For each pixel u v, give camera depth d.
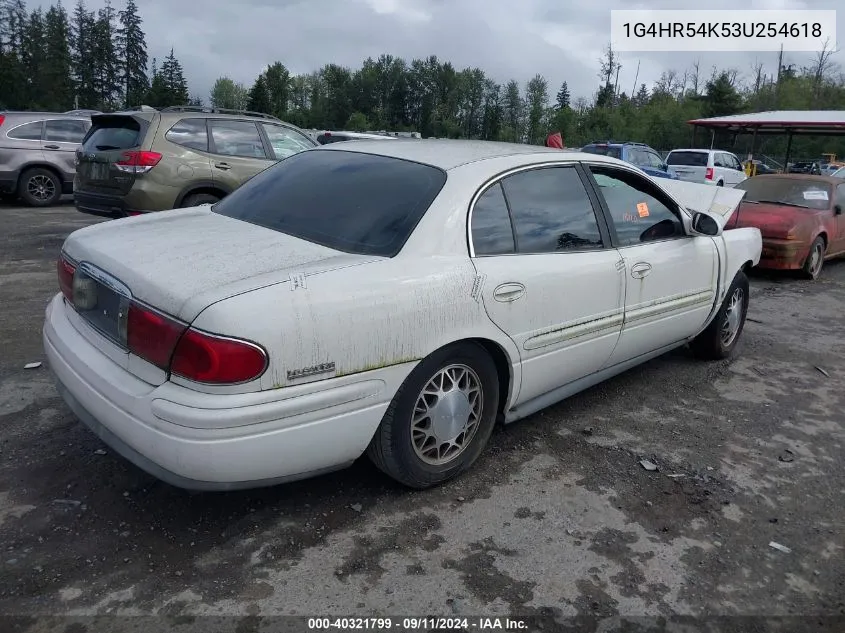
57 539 2.83
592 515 3.21
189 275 2.69
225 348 2.44
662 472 3.65
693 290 4.67
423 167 3.44
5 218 11.47
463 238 3.20
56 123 13.28
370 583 2.67
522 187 3.57
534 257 3.48
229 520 3.01
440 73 92.88
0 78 75.19
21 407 3.98
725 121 21.95
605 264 3.86
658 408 4.50
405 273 2.92
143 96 89.75
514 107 87.75
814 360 5.67
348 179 3.53
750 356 5.68
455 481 3.44
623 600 2.66
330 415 2.73
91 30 90.75
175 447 2.50
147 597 2.53
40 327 5.46
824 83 61.22
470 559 2.84
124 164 7.82
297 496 3.22
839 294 8.47
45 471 3.31
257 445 2.56
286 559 2.78
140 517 3.00
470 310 3.12
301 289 2.62
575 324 3.72
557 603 2.62
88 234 3.34
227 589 2.59
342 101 95.81
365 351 2.77
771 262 9.00
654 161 19.45
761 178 10.44
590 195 3.95
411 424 3.09
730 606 2.67
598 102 75.12
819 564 2.95
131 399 2.63
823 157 43.41
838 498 3.49
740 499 3.43
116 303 2.81
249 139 8.63
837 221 9.76
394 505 3.19
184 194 8.03
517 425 4.14
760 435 4.18
